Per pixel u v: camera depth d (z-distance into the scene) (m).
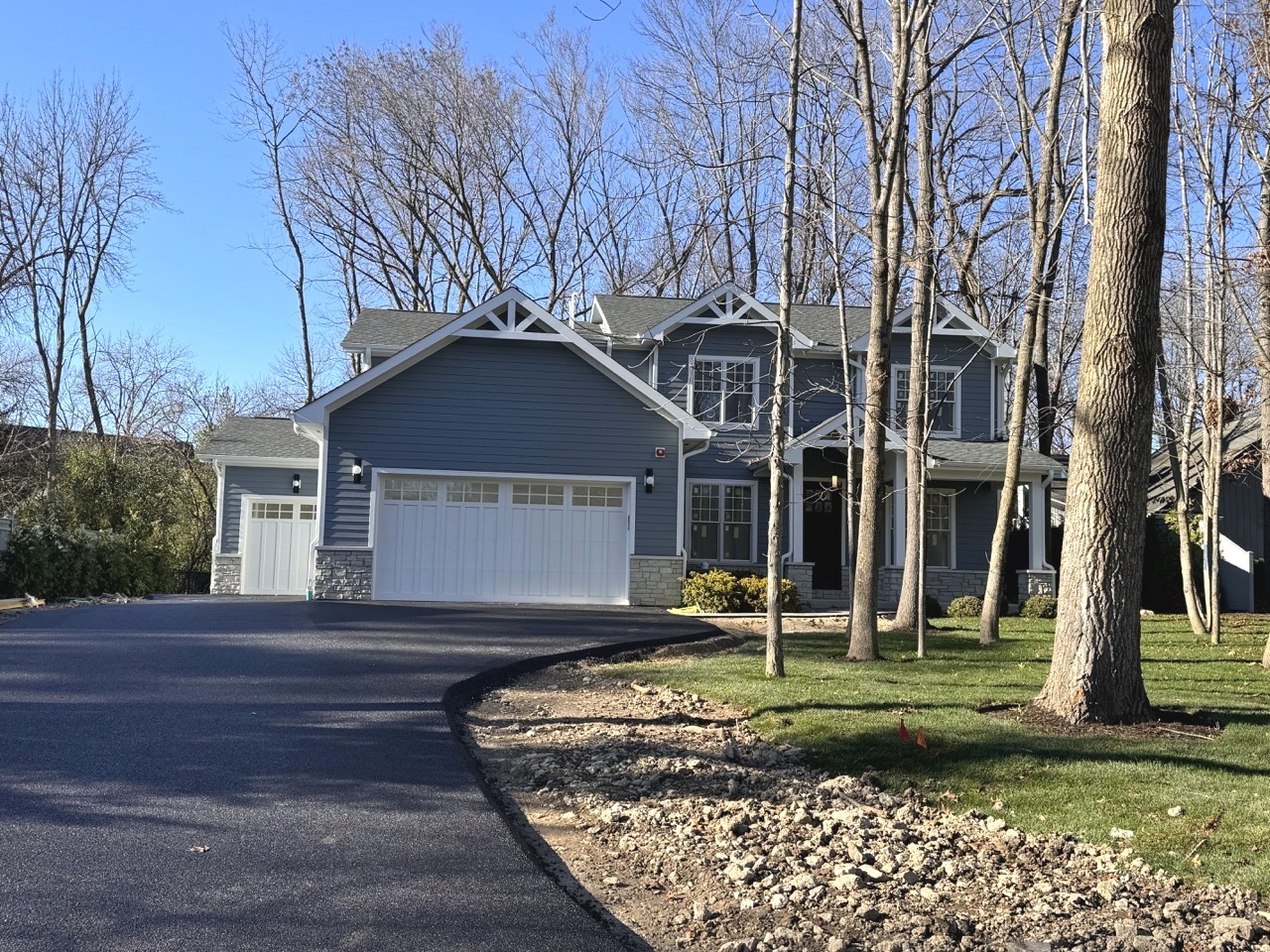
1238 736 8.37
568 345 20.19
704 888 5.66
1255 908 5.32
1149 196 8.95
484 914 4.74
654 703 10.38
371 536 19.50
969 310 26.12
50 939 4.23
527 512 20.16
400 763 7.20
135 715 8.13
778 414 11.80
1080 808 6.77
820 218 18.23
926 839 6.45
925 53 13.30
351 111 33.84
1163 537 23.28
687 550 22.84
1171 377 17.56
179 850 5.33
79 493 26.83
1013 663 12.88
